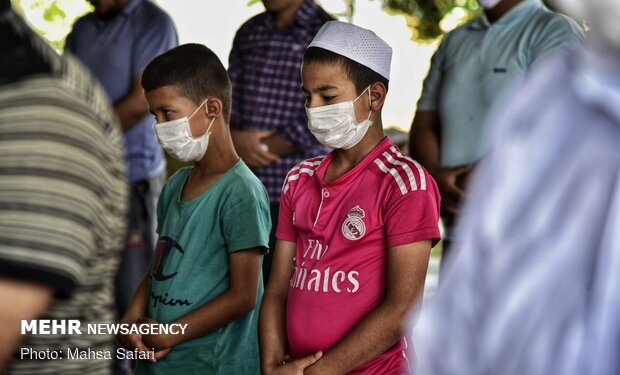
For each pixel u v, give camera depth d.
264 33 4.27
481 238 1.27
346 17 6.41
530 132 1.25
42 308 1.31
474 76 3.94
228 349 2.92
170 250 2.95
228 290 2.89
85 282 1.50
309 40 4.20
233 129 4.30
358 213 2.49
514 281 1.22
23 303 1.28
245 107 4.27
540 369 1.21
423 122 4.19
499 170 1.27
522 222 1.23
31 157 1.30
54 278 1.28
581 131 1.21
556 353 1.20
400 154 2.58
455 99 4.00
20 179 1.29
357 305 2.46
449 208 4.00
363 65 2.63
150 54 4.54
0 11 1.39
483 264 1.26
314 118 2.64
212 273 2.91
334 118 2.62
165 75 2.98
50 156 1.31
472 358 1.26
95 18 4.63
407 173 2.49
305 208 2.63
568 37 3.73
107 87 4.55
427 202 2.45
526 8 3.89
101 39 4.57
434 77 4.17
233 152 3.04
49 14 7.29
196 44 3.10
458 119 3.99
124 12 4.56
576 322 1.19
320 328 2.48
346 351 2.40
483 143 3.91
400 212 2.44
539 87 1.28
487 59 3.91
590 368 1.18
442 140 4.06
